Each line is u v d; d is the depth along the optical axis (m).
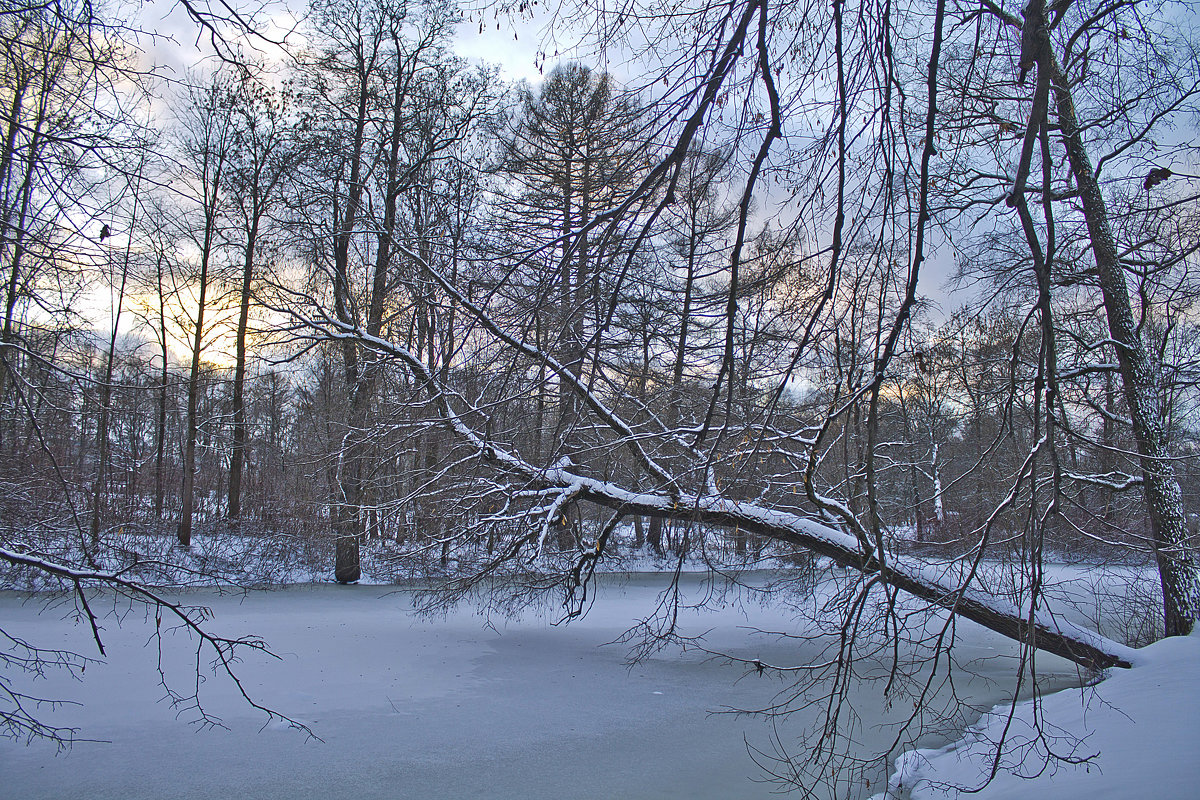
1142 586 11.13
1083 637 9.31
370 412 13.73
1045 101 2.45
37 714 8.74
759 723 8.99
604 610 16.28
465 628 14.12
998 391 7.25
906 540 9.69
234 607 15.50
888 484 12.28
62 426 8.65
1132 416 9.80
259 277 12.49
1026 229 2.54
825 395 6.09
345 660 11.61
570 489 11.05
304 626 13.89
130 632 12.73
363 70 17.28
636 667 11.61
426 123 14.69
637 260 3.32
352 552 18.66
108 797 6.71
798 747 8.16
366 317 13.02
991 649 12.72
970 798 5.88
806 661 12.00
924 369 3.35
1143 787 4.83
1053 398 2.79
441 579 13.48
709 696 10.14
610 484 11.30
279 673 10.81
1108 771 5.42
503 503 12.99
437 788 7.05
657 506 10.66
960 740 7.86
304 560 19.44
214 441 22.92
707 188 3.05
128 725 8.53
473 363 4.92
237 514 23.12
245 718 8.88
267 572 18.62
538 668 11.47
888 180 2.85
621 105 3.01
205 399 23.61
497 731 8.65
